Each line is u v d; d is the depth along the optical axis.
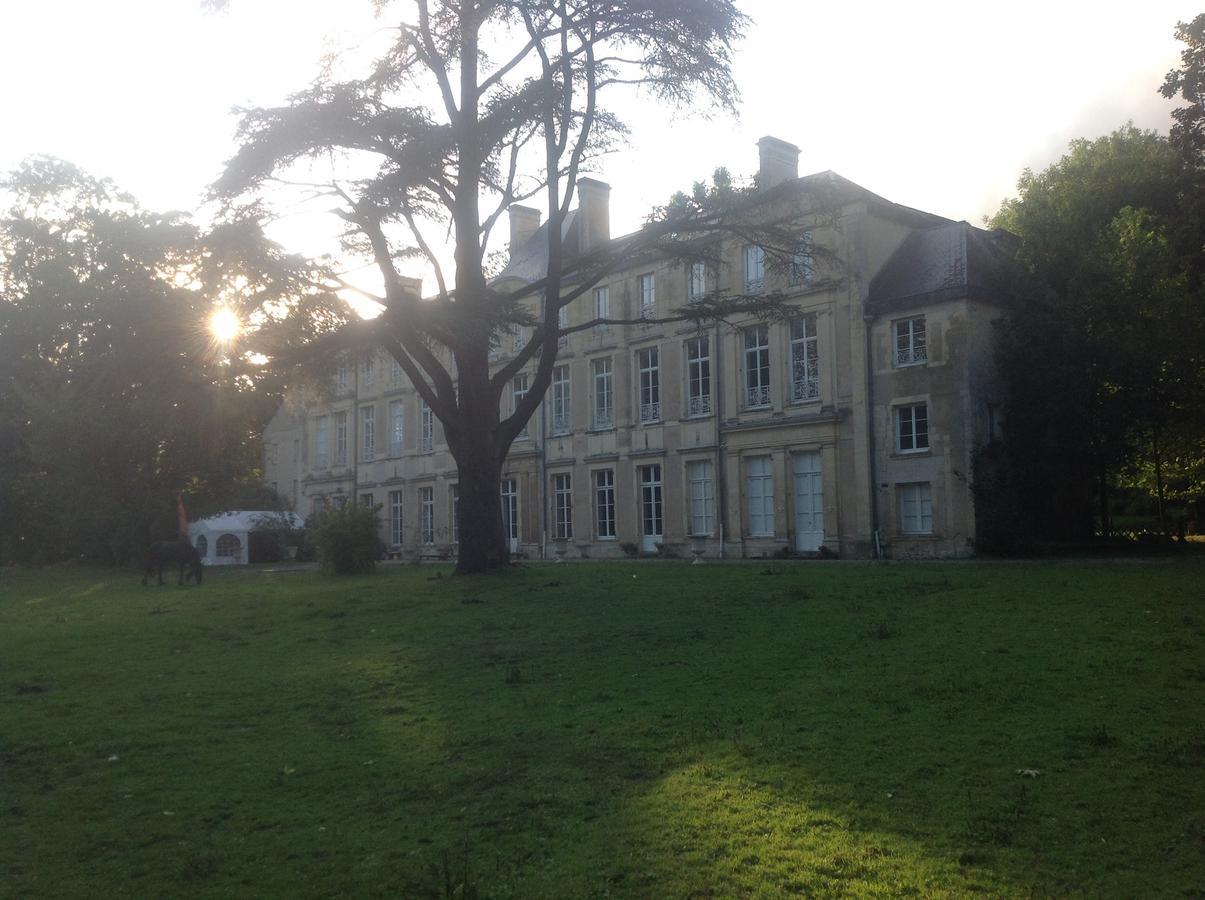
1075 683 10.05
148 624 17.81
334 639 15.33
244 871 6.82
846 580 19.39
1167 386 29.55
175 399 24.95
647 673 11.84
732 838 6.81
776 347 34.75
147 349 23.12
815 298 33.50
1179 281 29.44
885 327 31.95
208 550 46.69
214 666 13.59
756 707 10.01
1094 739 8.31
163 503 36.94
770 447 34.75
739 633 13.90
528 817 7.48
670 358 38.41
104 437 34.03
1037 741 8.40
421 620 16.58
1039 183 43.22
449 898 6.09
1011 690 9.89
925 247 32.84
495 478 24.27
